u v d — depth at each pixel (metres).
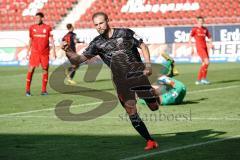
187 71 58.78
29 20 86.06
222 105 32.28
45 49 40.12
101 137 22.88
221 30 70.56
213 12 80.19
